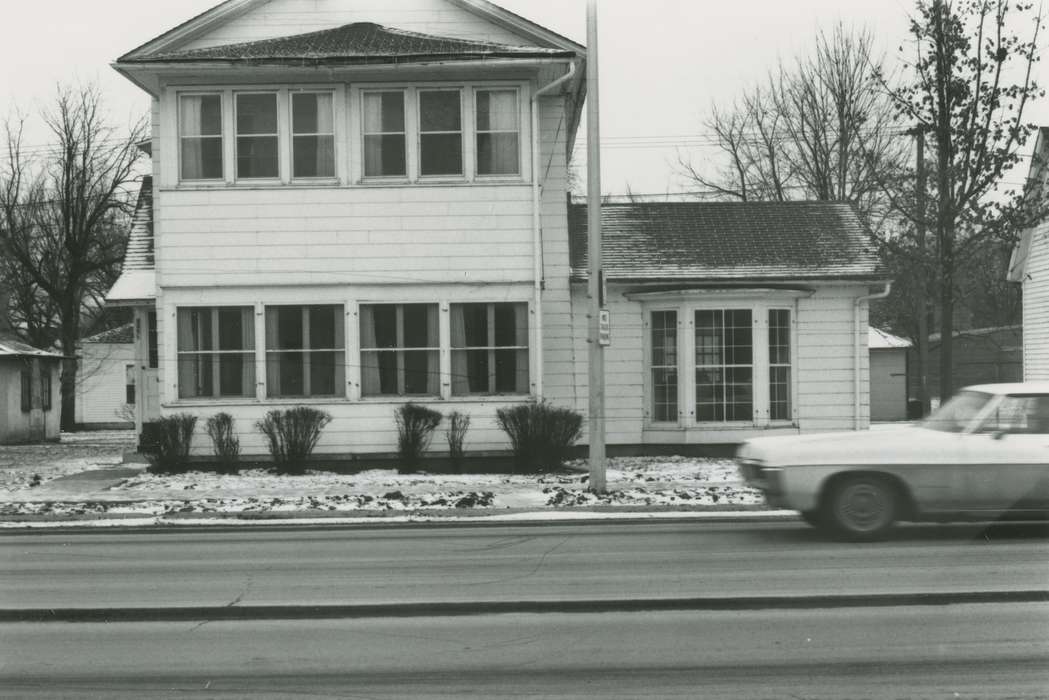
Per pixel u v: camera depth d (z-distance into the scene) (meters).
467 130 21.92
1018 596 9.27
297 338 22.02
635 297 24.36
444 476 20.88
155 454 21.59
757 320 24.11
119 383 55.50
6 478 21.55
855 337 24.38
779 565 11.02
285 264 21.91
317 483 19.94
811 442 12.82
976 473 12.43
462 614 8.83
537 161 21.92
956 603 9.01
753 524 14.99
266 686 6.74
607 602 9.19
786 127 46.91
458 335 22.03
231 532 14.89
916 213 25.52
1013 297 63.00
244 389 21.98
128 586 10.27
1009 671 6.91
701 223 25.97
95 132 45.38
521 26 23.22
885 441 12.70
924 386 38.03
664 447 24.28
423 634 8.12
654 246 25.06
